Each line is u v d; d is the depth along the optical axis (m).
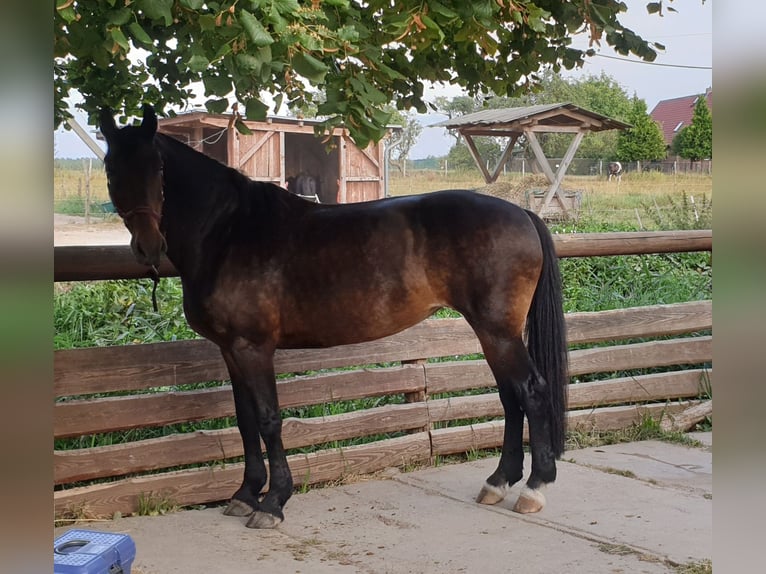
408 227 3.47
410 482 4.07
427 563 2.99
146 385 3.71
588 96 33.66
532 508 3.53
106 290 5.40
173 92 3.54
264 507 3.45
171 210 3.38
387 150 18.02
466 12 2.28
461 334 4.52
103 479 3.76
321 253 3.45
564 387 3.53
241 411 3.60
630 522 3.41
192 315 3.46
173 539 3.29
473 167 31.30
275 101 3.16
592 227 10.70
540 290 3.52
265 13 1.75
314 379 4.10
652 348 5.04
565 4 3.13
